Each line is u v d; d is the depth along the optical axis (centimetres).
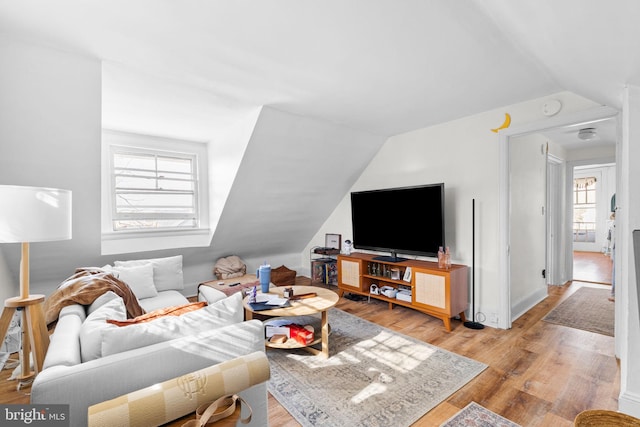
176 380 113
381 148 419
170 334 132
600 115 243
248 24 166
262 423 143
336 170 415
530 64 213
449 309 298
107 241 344
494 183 307
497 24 165
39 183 243
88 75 208
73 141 233
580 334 288
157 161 379
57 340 131
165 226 391
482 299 319
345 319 334
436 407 185
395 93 263
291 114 310
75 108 219
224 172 365
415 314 350
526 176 367
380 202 383
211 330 139
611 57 137
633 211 165
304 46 188
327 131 351
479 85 248
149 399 103
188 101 272
